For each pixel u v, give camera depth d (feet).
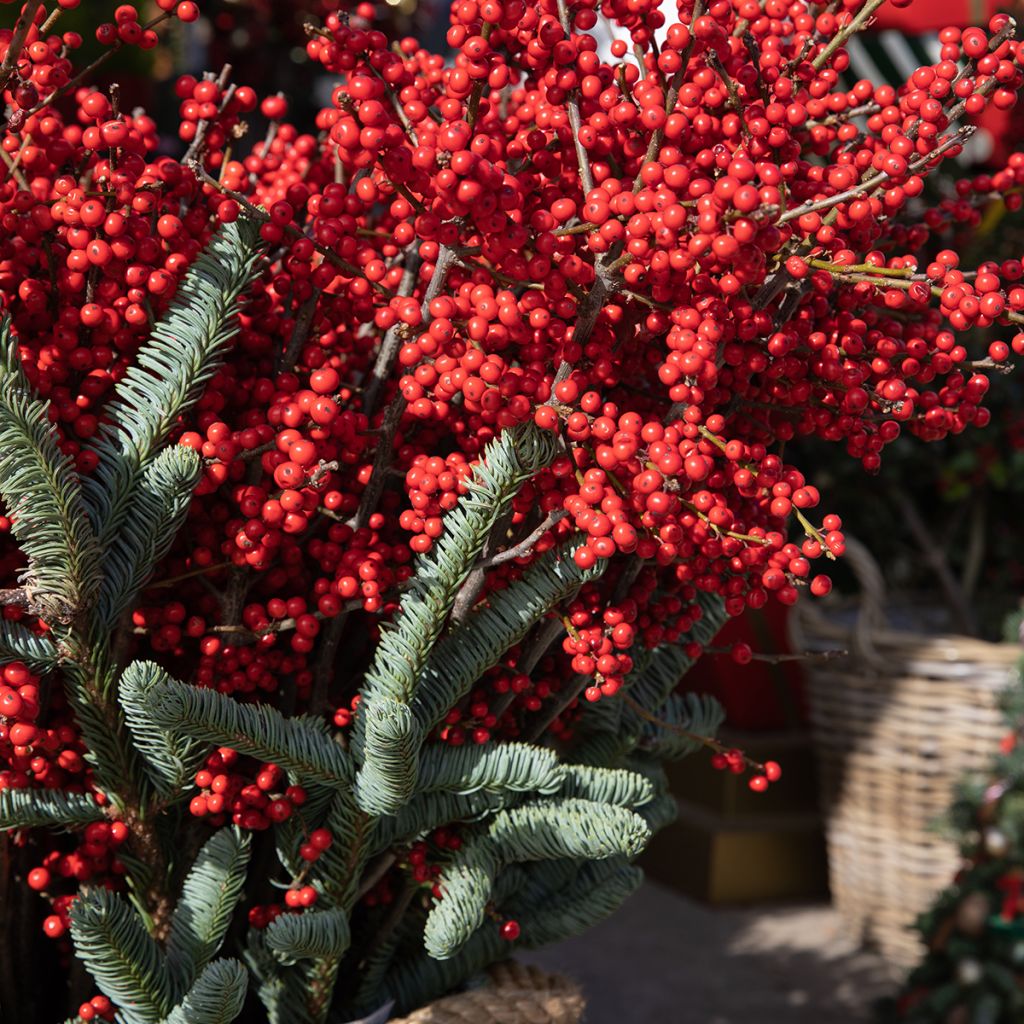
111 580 3.12
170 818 3.57
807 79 3.41
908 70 13.28
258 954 3.55
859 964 10.00
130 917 3.13
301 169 4.01
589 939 10.27
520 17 2.94
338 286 3.51
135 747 3.25
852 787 10.24
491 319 2.94
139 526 3.11
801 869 11.21
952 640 9.77
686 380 2.93
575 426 2.95
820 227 3.10
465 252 2.99
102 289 3.24
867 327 3.49
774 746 11.07
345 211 3.26
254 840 3.75
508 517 3.35
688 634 4.02
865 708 9.97
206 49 14.29
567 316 3.06
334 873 3.47
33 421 2.86
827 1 3.76
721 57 3.11
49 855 3.52
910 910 9.91
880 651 9.86
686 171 2.76
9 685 2.91
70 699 3.16
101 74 11.18
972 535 11.95
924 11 10.47
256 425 3.28
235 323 3.23
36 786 3.40
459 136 2.69
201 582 3.43
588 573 3.24
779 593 3.17
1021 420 11.13
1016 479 11.36
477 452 3.48
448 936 3.31
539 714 3.83
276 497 3.31
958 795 8.50
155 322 3.32
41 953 3.77
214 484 3.18
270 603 3.35
